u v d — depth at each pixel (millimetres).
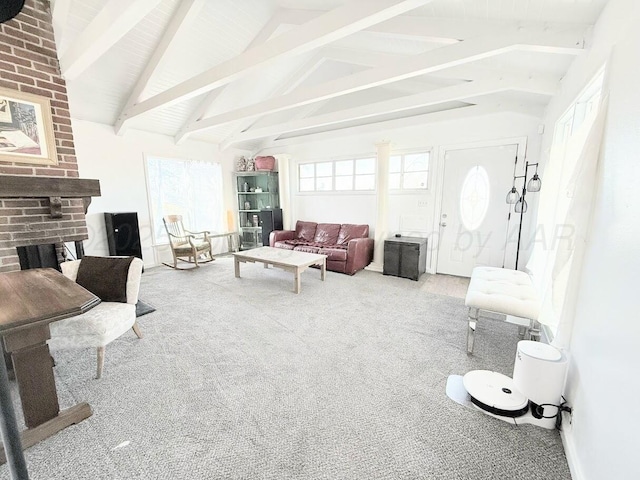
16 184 2254
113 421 1508
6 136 2297
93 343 1839
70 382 1819
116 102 3898
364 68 4406
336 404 1627
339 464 1263
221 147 5820
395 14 1805
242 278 4156
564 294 1597
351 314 2873
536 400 1468
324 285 3836
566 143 2080
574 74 2129
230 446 1355
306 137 5578
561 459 1295
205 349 2219
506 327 2572
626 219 1041
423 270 4391
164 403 1640
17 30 2314
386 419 1518
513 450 1337
